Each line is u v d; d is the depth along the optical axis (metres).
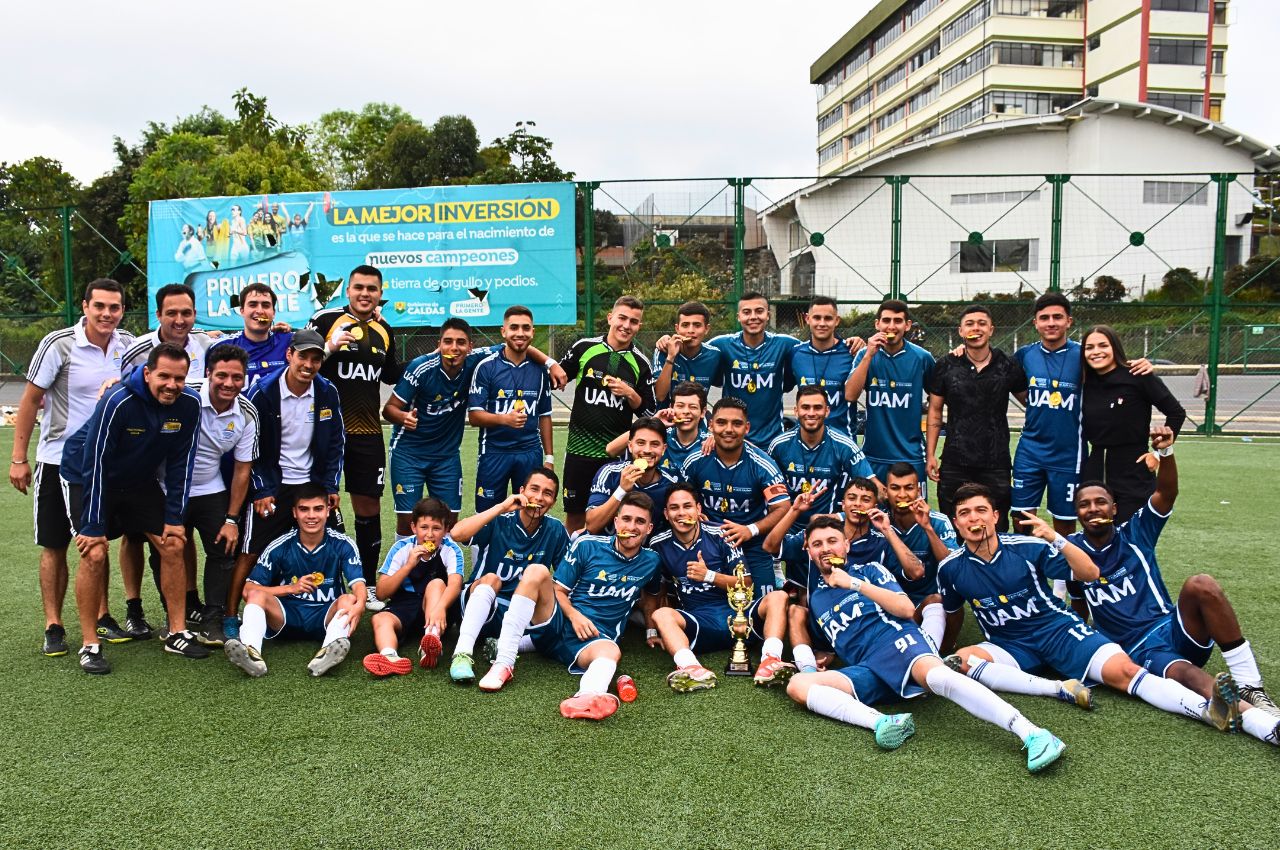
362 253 13.33
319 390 4.70
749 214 14.30
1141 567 3.91
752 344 5.61
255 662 3.91
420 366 5.29
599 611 4.23
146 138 33.25
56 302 16.27
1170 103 36.31
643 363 5.56
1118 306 12.87
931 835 2.62
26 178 32.84
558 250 13.09
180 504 4.21
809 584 4.23
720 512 4.73
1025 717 3.41
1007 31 36.78
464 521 4.34
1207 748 3.20
